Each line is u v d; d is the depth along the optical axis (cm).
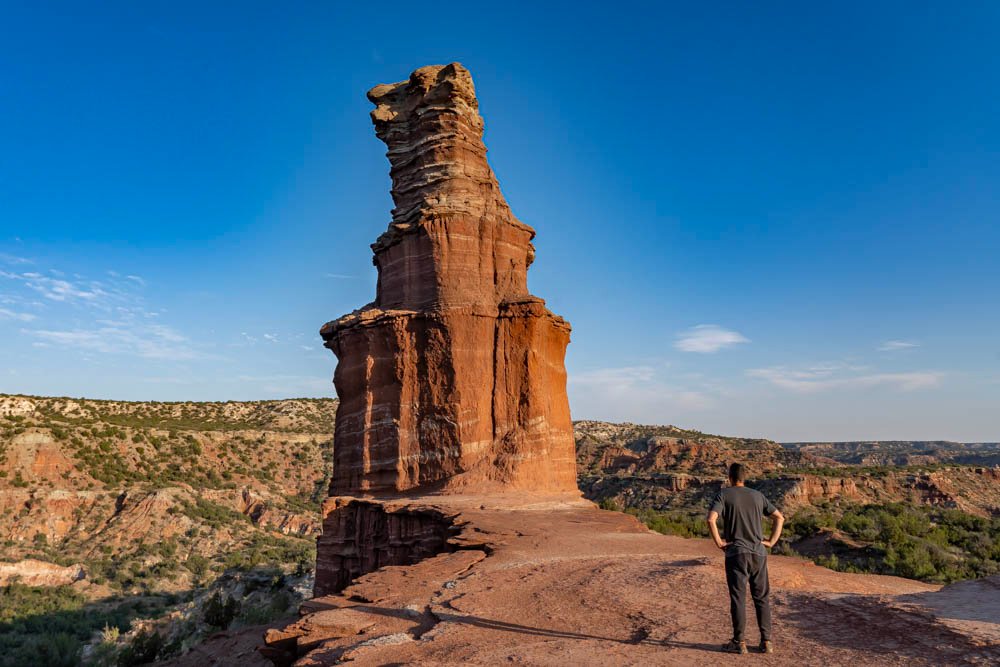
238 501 11919
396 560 2566
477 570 1486
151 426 14088
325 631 1111
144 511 10238
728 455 14838
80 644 5103
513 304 3153
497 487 2825
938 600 880
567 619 1027
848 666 692
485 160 3566
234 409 17762
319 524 11606
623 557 1579
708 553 1677
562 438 3309
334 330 3409
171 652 3734
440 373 3056
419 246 3297
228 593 5800
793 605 975
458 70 3481
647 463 14812
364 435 3122
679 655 787
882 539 6538
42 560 8525
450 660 841
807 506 10062
